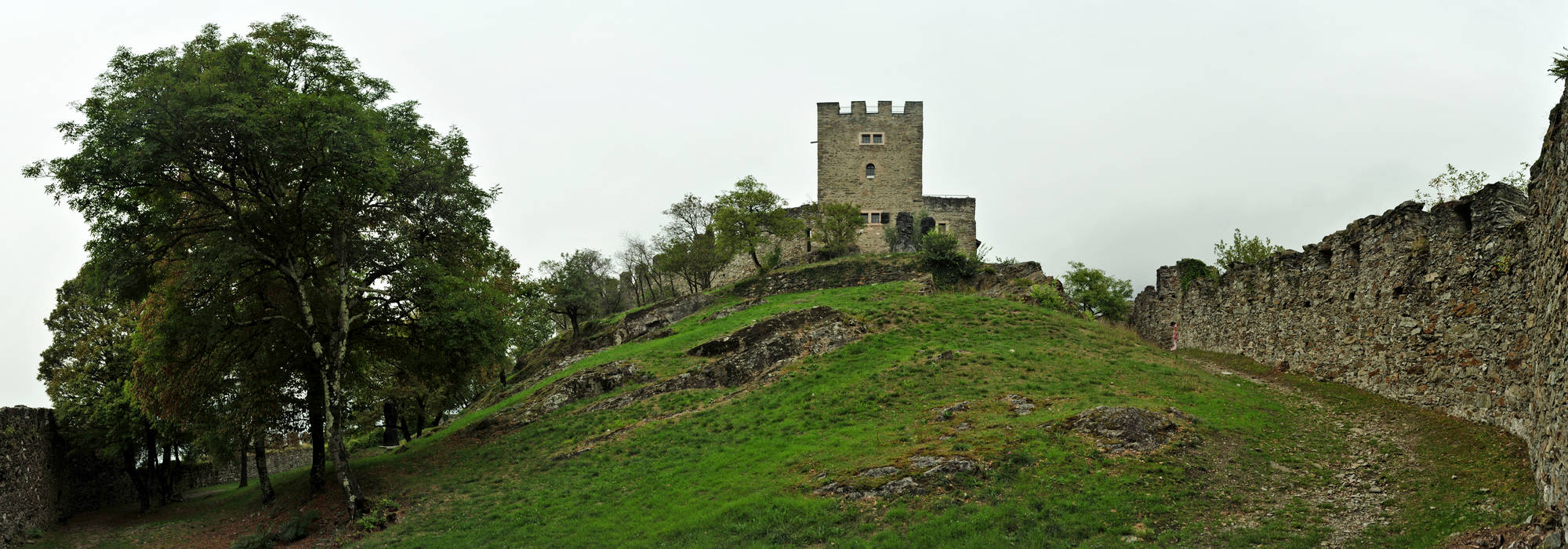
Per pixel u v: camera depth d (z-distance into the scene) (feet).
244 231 79.20
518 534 67.10
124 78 74.38
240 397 89.97
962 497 56.80
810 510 58.59
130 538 85.66
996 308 126.21
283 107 72.84
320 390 90.53
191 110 69.82
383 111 87.30
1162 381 83.82
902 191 224.12
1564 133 34.53
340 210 82.38
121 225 75.97
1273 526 47.44
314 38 83.92
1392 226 70.49
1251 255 140.56
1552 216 36.45
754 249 198.70
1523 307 52.95
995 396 81.76
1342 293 78.79
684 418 92.99
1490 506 42.75
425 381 99.25
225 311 83.56
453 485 83.71
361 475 91.15
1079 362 93.91
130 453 108.47
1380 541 43.04
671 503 67.56
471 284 97.35
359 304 90.89
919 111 225.97
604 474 79.30
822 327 115.03
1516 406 52.49
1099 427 63.82
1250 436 63.16
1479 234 58.75
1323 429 64.75
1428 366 64.23
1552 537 32.63
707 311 166.91
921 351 102.32
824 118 226.99
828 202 221.05
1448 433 56.90
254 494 106.93
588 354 146.41
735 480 69.51
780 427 83.25
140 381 87.40
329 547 72.64
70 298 120.16
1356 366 75.61
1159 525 49.73
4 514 80.53
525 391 130.21
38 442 93.30
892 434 73.51
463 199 89.86
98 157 70.33
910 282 157.89
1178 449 60.08
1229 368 96.99
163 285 83.92
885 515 56.08
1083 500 53.57
